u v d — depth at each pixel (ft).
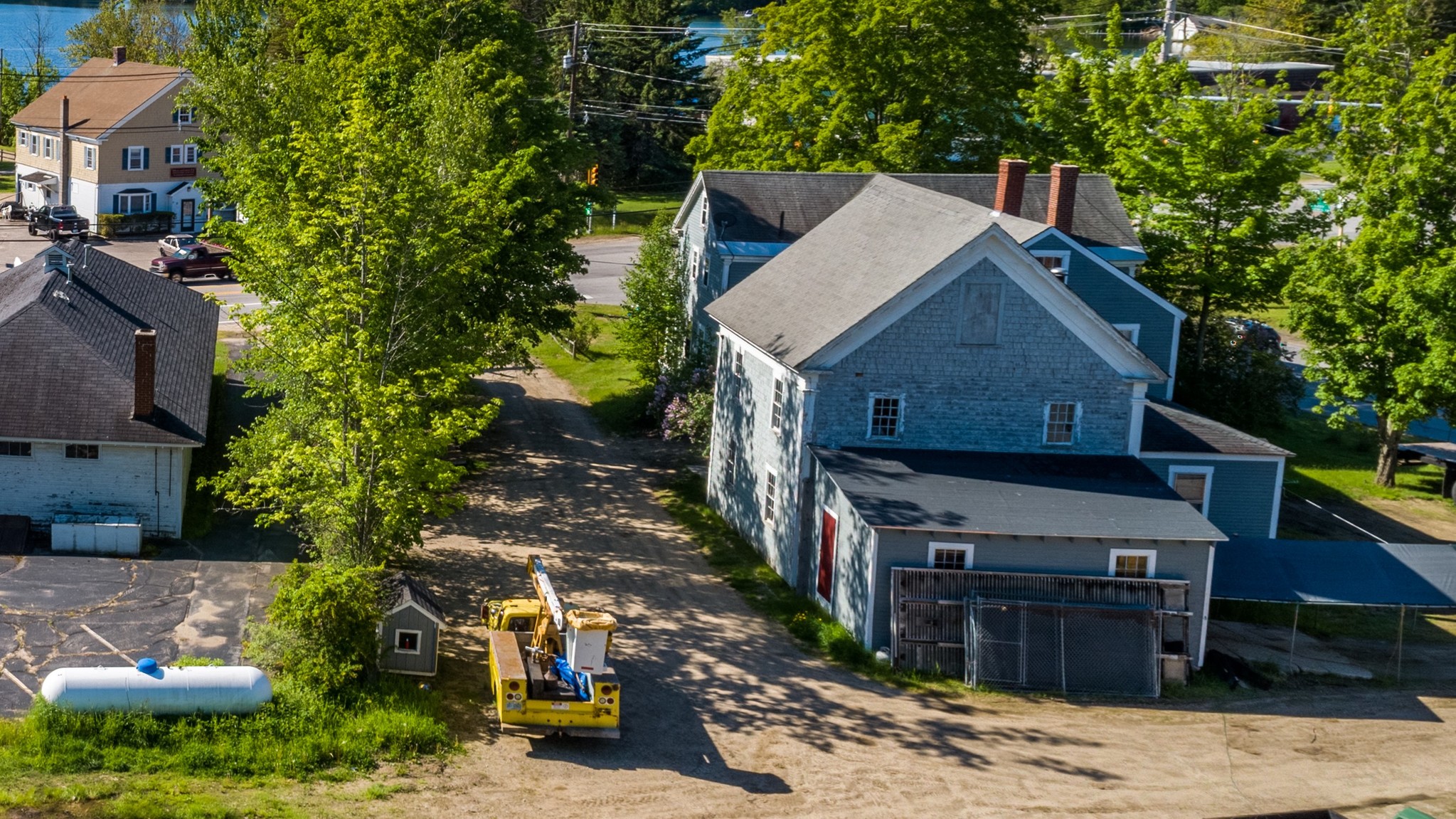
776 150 203.10
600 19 330.95
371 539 98.27
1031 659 99.30
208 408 128.88
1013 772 85.92
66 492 111.34
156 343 123.13
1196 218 167.53
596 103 322.55
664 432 157.17
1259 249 165.68
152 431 110.63
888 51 194.18
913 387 113.60
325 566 89.71
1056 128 193.98
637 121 328.08
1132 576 103.96
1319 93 323.78
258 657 88.53
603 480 145.48
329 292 97.86
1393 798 86.22
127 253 234.58
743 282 142.82
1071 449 116.26
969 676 99.25
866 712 93.56
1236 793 85.15
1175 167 168.04
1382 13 165.99
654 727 88.33
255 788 74.33
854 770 84.43
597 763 82.43
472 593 109.40
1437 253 145.28
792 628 107.55
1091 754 89.45
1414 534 140.87
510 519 129.59
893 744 88.79
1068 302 112.57
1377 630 119.34
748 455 127.85
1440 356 138.72
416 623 90.53
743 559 123.54
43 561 104.63
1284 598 105.40
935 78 194.90
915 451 114.21
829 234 137.49
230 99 141.79
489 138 146.30
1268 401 175.42
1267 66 339.36
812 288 127.24
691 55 342.64
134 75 269.03
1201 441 123.75
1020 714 95.30
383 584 93.97
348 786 75.87
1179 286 172.55
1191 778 86.89
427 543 120.47
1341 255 149.89
